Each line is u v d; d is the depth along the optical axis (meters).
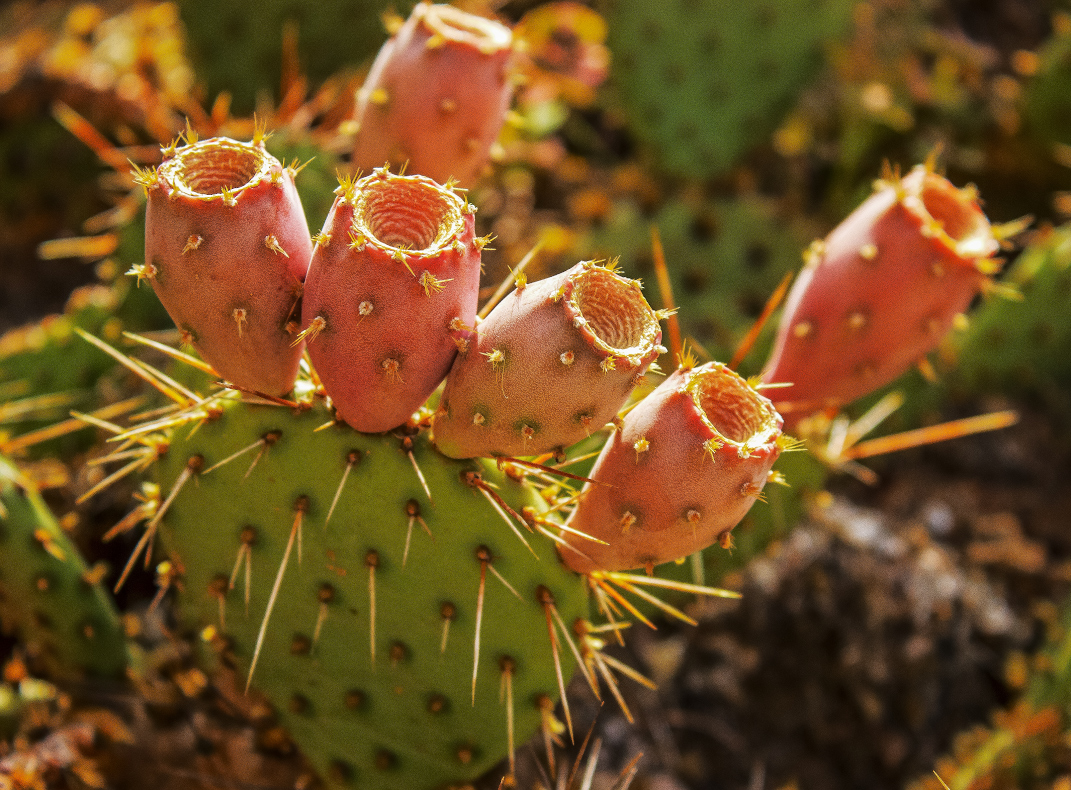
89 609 0.52
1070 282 0.70
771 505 0.53
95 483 0.60
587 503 0.43
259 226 0.40
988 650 0.65
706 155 0.81
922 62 0.98
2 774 0.50
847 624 0.61
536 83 0.84
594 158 0.93
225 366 0.42
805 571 0.62
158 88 0.80
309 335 0.41
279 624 0.47
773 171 0.92
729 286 0.72
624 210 0.74
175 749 0.51
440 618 0.45
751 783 0.59
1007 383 0.76
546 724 0.46
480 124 0.48
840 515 0.65
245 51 0.75
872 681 0.61
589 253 0.72
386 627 0.45
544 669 0.45
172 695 0.52
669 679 0.60
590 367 0.39
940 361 0.72
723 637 0.61
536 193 0.87
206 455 0.44
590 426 0.40
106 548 0.60
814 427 0.52
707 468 0.40
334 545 0.44
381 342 0.40
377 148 0.49
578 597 0.44
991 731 0.62
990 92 0.93
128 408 0.58
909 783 0.60
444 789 0.49
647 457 0.41
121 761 0.51
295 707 0.48
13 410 0.59
